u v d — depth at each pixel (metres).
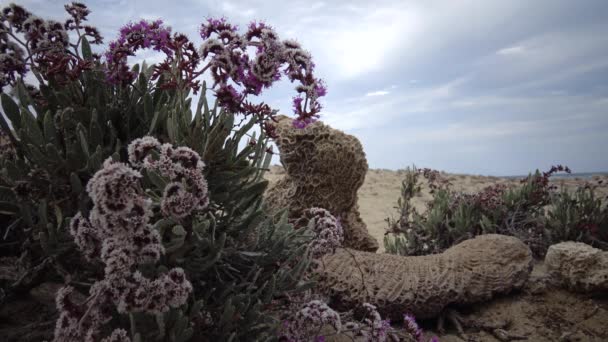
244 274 2.43
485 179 11.91
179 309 1.80
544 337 3.16
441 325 3.34
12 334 2.03
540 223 5.48
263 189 2.33
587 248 3.76
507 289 3.58
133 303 1.43
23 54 2.39
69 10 2.45
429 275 3.44
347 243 4.39
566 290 3.72
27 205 2.03
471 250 3.80
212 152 2.13
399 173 12.98
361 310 3.14
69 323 1.48
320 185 4.14
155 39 2.06
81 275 2.04
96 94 2.31
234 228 2.35
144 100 2.21
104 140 2.30
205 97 2.19
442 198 6.11
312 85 2.04
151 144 1.58
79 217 1.66
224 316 1.95
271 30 2.02
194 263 1.99
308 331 2.38
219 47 2.00
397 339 2.61
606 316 3.34
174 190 1.45
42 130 2.31
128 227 1.34
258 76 1.97
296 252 2.49
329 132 4.18
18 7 2.29
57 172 2.08
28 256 2.20
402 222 5.59
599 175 11.40
